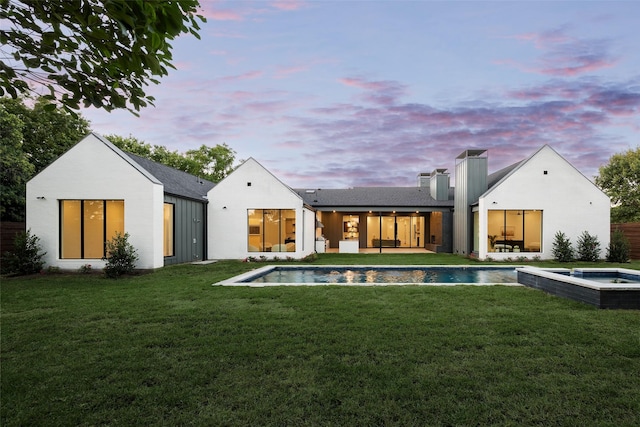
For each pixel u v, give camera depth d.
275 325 5.04
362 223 26.86
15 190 14.28
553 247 16.50
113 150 11.93
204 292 7.61
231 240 16.69
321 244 22.34
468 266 13.59
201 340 4.39
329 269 13.45
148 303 6.54
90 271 11.47
